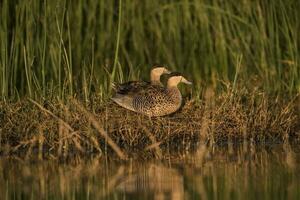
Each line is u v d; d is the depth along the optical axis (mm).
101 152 15539
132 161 14922
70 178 13516
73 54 18922
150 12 20328
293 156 15250
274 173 13703
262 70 19000
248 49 19359
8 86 17375
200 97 18438
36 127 15984
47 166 14516
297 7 19188
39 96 16922
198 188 12680
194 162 14789
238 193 12297
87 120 15906
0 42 17172
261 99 17562
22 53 17641
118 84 17438
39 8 17750
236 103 16984
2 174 13867
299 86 18625
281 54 19438
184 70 20109
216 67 19375
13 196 12344
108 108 16812
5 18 17156
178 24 20203
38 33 17547
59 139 15461
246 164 14539
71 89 16953
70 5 18797
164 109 16953
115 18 20094
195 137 16406
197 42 20062
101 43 19672
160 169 14164
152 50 20516
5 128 16094
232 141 16609
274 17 19156
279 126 16938
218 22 19594
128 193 12422
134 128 16125
